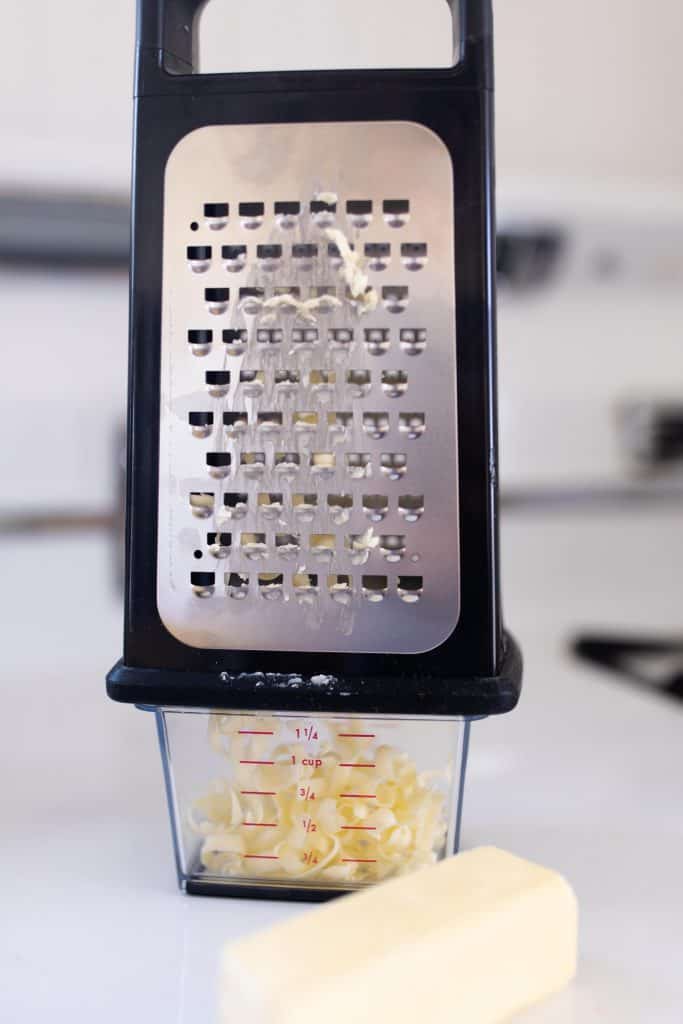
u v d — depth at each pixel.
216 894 0.50
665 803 0.66
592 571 1.46
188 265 0.46
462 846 0.57
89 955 0.44
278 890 0.50
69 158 1.03
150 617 0.47
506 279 1.35
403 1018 0.34
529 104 1.33
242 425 0.46
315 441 0.46
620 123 1.36
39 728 0.87
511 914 0.38
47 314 1.22
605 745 0.81
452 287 0.45
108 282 1.24
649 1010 0.39
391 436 0.46
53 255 1.18
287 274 0.46
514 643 0.55
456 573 0.45
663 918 0.48
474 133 0.45
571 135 1.35
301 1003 0.31
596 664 1.15
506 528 1.42
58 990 0.41
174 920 0.48
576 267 1.37
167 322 0.46
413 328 0.45
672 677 1.05
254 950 0.34
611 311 1.43
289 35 1.23
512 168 1.33
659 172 1.38
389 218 0.45
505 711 0.45
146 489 0.47
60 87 1.16
